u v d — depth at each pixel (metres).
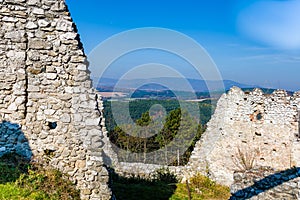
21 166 7.03
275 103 14.55
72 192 7.09
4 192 6.44
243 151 14.87
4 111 7.13
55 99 7.25
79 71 7.32
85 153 7.32
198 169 14.67
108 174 7.37
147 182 13.22
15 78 7.12
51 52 7.23
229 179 14.70
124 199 10.41
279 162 14.30
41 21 7.19
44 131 7.23
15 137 7.15
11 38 7.11
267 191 7.29
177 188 12.85
